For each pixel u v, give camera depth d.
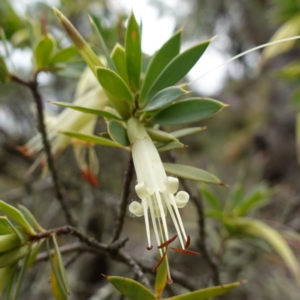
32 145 0.22
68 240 0.39
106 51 0.14
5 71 0.20
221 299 0.30
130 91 0.14
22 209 0.16
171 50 0.15
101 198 0.36
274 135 0.76
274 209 0.51
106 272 0.42
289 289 0.40
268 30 0.78
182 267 0.38
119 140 0.14
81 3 0.37
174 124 0.15
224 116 0.89
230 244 0.32
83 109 0.14
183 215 0.54
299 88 0.39
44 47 0.20
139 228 0.50
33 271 0.40
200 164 0.79
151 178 0.14
